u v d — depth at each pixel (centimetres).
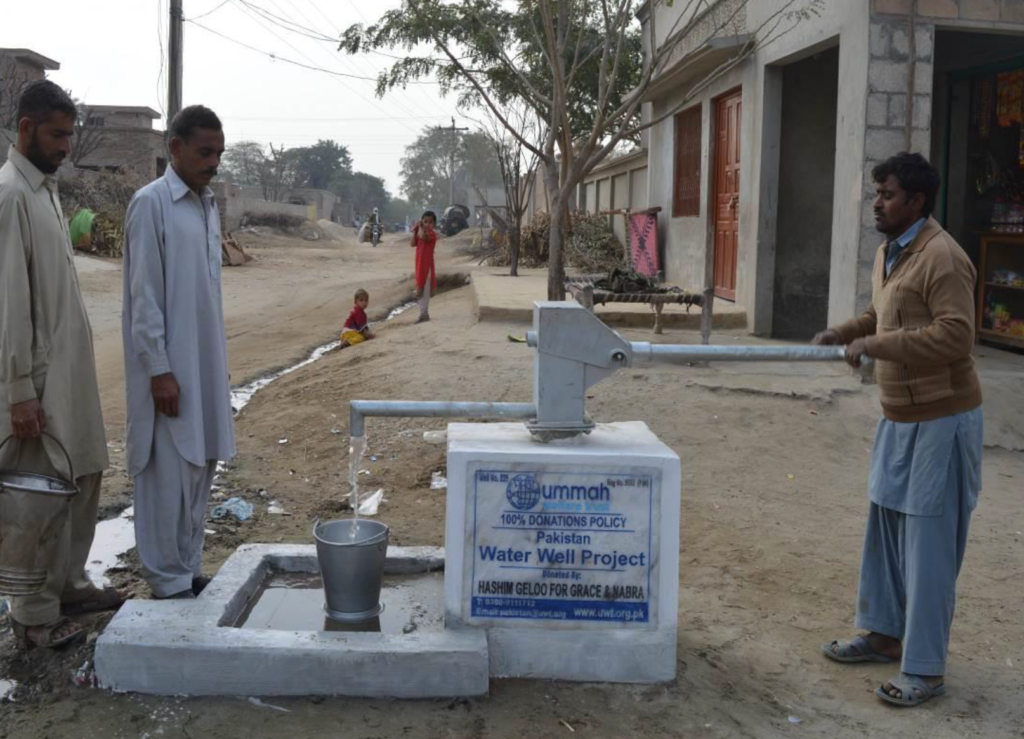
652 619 378
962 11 869
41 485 375
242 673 361
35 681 370
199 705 356
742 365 909
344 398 873
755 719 362
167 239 394
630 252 1670
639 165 1919
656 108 1616
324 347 1397
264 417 869
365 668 362
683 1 1407
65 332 387
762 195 1116
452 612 378
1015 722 367
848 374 877
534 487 373
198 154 399
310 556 457
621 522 374
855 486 672
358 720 349
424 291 1361
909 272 377
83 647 387
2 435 375
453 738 340
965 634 448
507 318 1204
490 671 379
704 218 1339
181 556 417
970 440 375
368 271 2914
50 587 390
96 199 2970
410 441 754
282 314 1786
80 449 401
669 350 381
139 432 398
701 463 696
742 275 1172
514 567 376
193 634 366
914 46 863
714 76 948
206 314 411
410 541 548
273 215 4631
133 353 395
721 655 413
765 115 1108
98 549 537
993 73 1057
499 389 855
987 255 1070
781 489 659
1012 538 585
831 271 941
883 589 411
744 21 1162
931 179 377
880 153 871
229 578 421
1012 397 823
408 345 1103
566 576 376
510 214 2275
